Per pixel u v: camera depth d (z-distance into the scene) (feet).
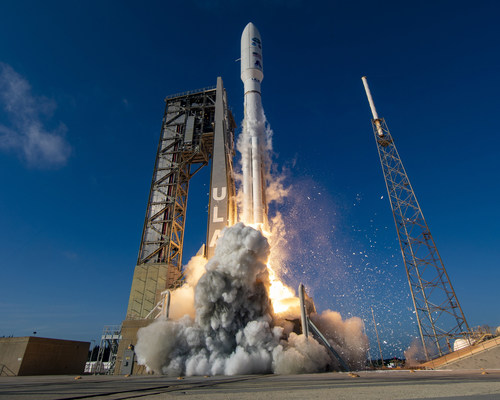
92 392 32.32
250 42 128.67
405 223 152.56
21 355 95.20
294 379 49.11
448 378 42.78
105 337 134.92
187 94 183.11
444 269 139.33
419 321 134.21
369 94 180.86
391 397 23.47
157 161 172.35
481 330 111.34
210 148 179.63
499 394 23.65
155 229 157.38
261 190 110.11
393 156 165.89
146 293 141.69
